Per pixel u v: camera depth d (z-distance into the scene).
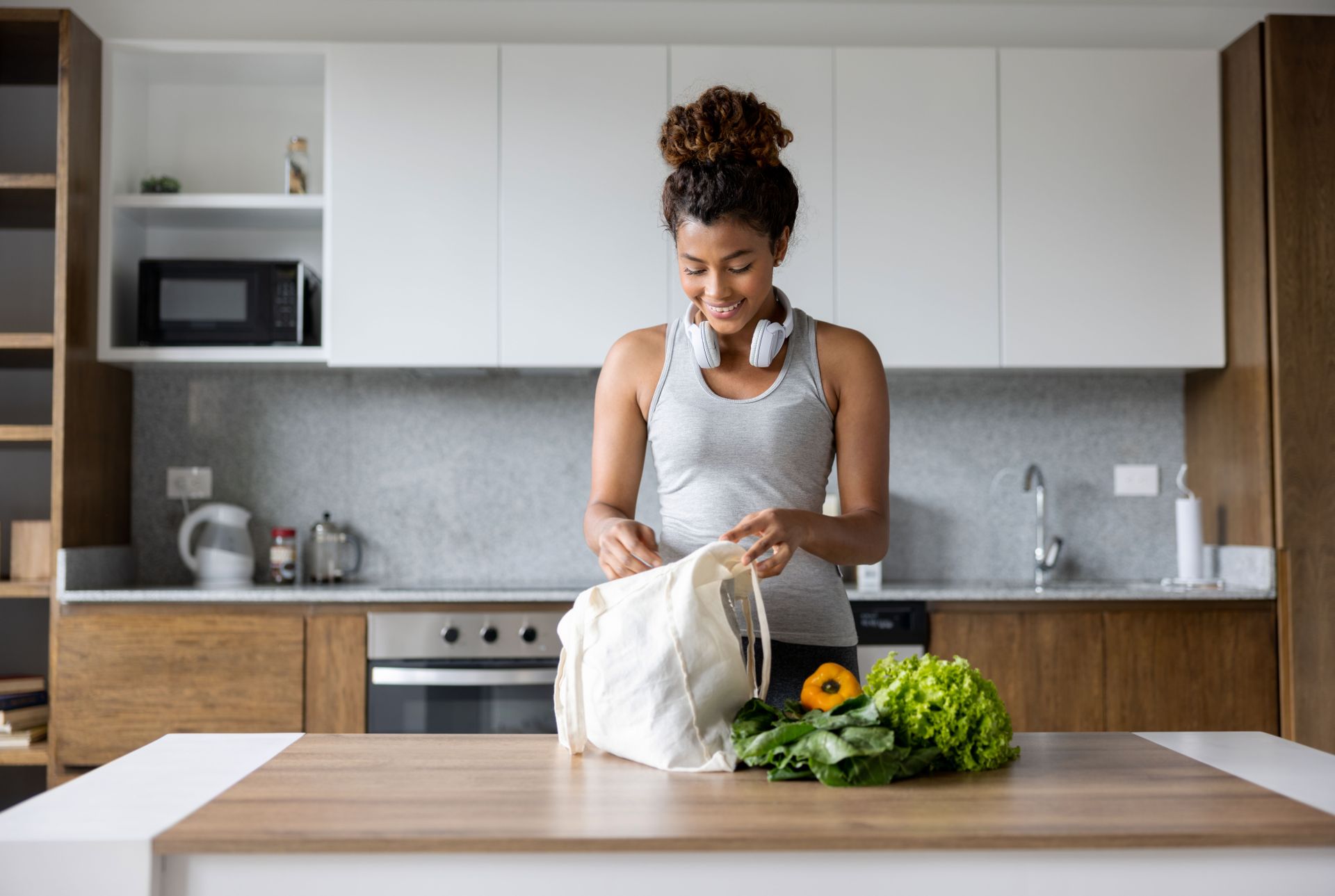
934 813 1.00
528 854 0.93
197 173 3.31
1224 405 3.10
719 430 1.47
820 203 3.01
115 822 0.97
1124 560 3.35
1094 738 1.39
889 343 3.01
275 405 3.32
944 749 1.17
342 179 2.98
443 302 2.98
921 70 3.03
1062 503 3.35
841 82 3.02
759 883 0.94
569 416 3.34
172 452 3.29
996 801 1.05
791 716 1.22
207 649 2.72
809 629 1.47
